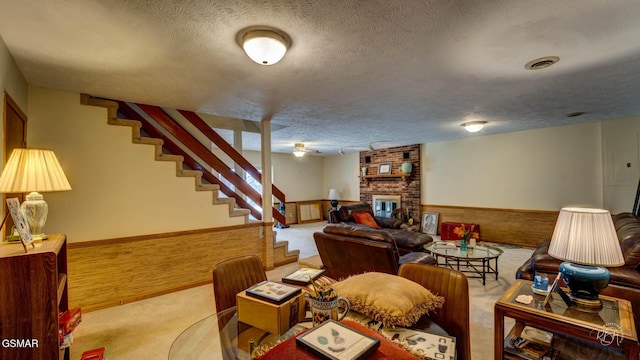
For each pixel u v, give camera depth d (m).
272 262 4.21
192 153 4.28
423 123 4.60
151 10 1.54
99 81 2.60
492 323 2.53
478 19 1.67
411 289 1.38
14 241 1.61
